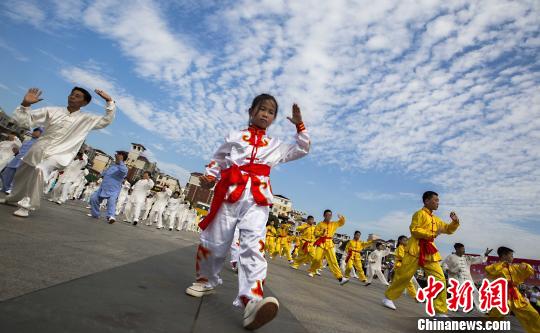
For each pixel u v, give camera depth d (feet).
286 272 29.91
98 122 17.11
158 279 9.20
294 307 11.30
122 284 7.48
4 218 13.12
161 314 6.05
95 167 253.03
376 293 31.07
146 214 62.59
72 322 4.63
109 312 5.41
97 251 11.00
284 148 8.97
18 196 16.15
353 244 47.62
